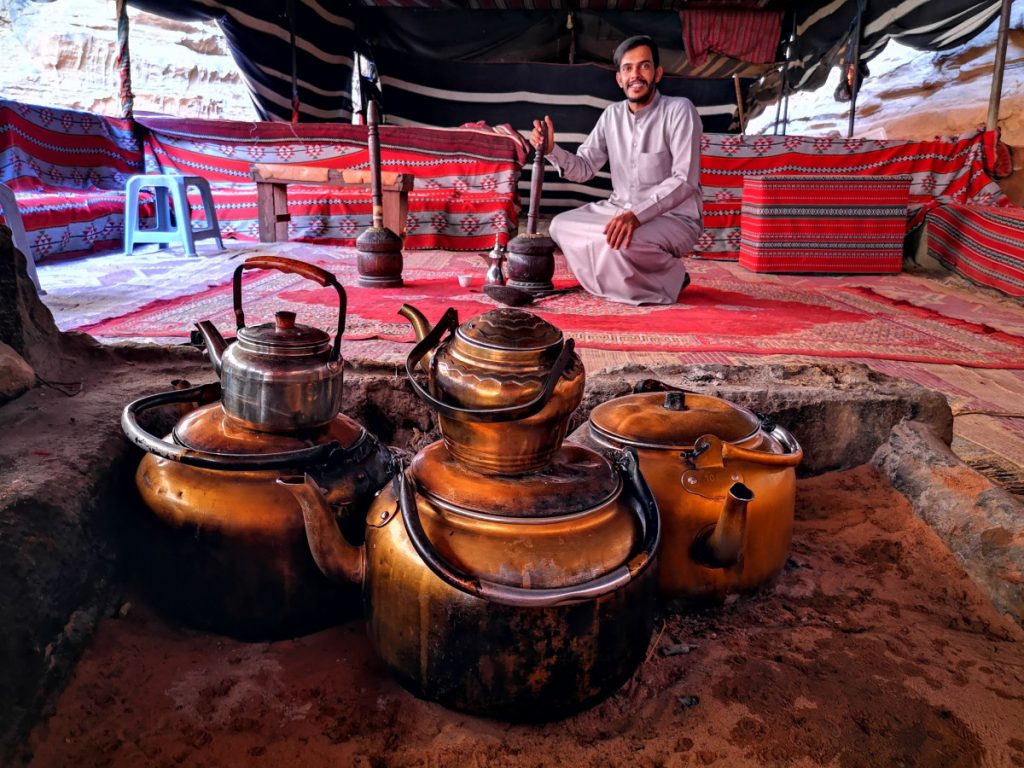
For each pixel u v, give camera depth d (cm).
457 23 990
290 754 125
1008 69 780
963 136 673
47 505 137
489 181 679
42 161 587
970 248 596
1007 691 140
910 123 866
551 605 114
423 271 535
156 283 455
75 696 132
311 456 143
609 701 138
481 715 129
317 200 686
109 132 647
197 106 1452
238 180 678
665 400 167
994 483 195
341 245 691
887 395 230
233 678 141
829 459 231
